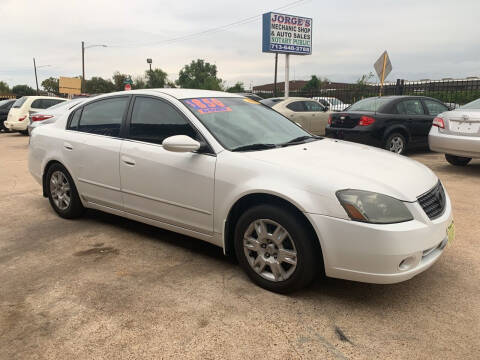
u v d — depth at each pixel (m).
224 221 3.31
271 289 3.14
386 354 2.43
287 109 11.92
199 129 3.53
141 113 4.00
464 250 3.90
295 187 2.92
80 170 4.45
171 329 2.68
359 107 9.28
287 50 19.42
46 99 16.59
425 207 2.93
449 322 2.75
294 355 2.42
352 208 2.74
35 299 3.07
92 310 2.91
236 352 2.45
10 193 6.26
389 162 3.36
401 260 2.71
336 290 3.18
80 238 4.31
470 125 6.85
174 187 3.60
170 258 3.79
